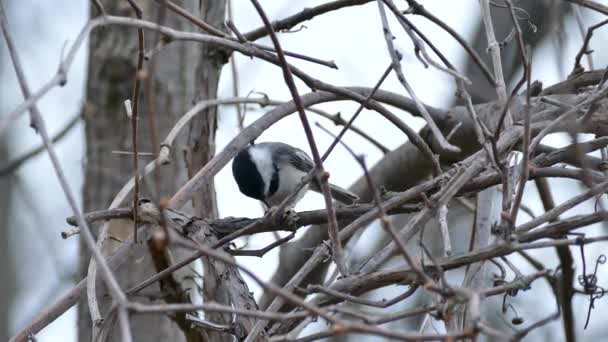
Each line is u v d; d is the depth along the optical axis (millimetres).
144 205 8867
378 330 5668
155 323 11383
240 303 8328
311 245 12461
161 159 8133
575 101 9297
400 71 7297
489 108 11547
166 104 11648
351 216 9180
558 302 7273
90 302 8281
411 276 7625
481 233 9227
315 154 7648
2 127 5910
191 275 10680
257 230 9102
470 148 11914
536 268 11438
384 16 7781
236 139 9336
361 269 7977
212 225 9078
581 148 7855
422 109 6930
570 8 11766
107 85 11898
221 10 11836
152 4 11703
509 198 7773
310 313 6137
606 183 7902
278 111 9656
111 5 11781
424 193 8562
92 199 11836
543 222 7953
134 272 11367
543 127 8906
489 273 8859
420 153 12320
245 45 8242
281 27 10859
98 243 8711
